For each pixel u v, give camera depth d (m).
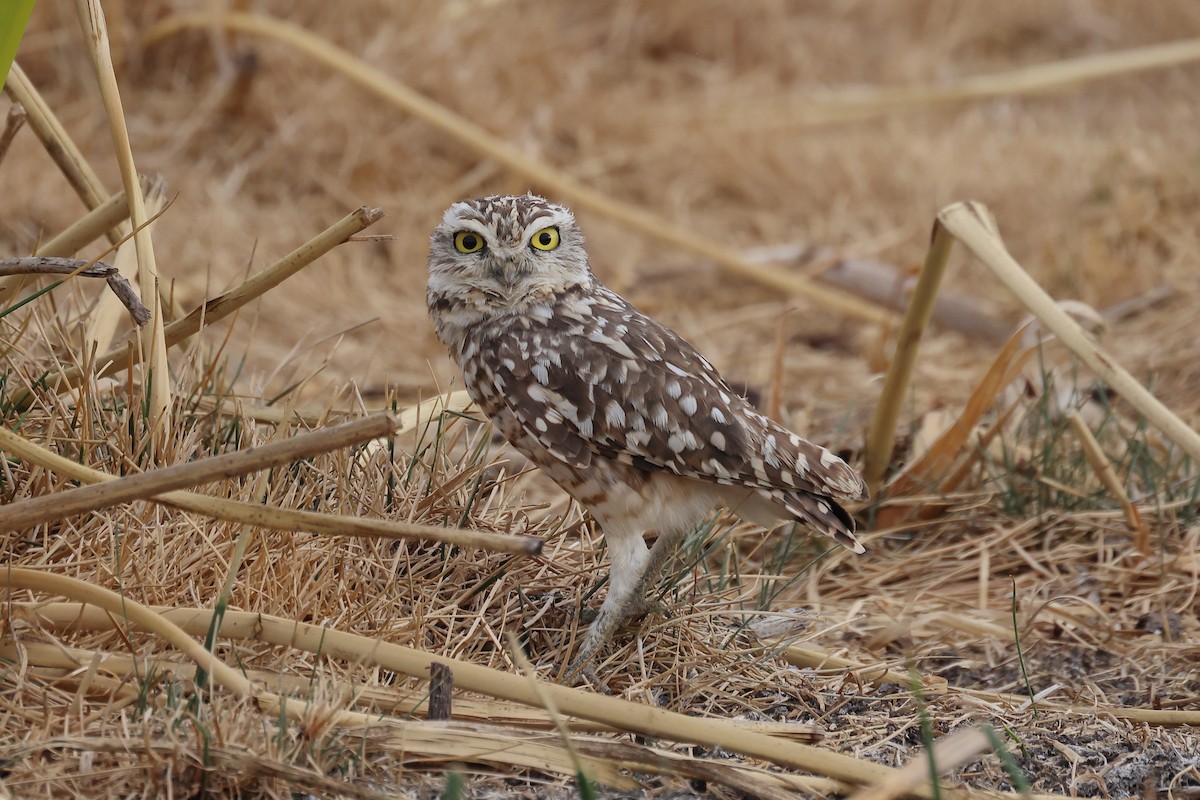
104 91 9.32
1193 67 28.58
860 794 6.88
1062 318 10.53
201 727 7.03
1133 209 19.84
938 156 22.75
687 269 19.81
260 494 8.58
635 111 23.45
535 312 9.82
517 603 9.50
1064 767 8.47
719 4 27.22
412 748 7.49
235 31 20.31
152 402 9.13
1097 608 10.66
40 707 7.55
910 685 9.45
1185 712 9.00
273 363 15.65
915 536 12.62
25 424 9.27
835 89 26.88
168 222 18.19
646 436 9.29
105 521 8.67
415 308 18.12
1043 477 12.58
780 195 22.30
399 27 21.50
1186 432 10.05
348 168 19.75
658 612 9.50
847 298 18.72
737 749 7.55
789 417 14.59
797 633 10.29
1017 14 30.44
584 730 8.01
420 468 10.08
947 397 15.44
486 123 21.09
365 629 8.59
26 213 17.36
